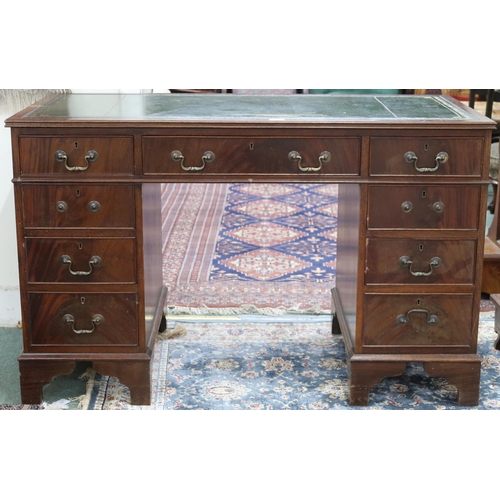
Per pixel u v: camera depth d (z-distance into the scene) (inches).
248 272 185.0
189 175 119.2
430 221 121.9
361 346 126.6
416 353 127.0
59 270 123.9
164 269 186.4
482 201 121.4
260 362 142.7
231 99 139.1
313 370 139.9
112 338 126.2
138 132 117.8
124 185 120.4
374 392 133.3
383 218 121.6
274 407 126.7
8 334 152.6
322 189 257.4
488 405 128.8
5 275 154.7
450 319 125.9
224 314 163.0
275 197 247.4
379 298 124.8
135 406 127.3
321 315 163.6
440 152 119.0
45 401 129.3
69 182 120.1
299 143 118.1
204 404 127.4
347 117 120.4
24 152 119.2
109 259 123.4
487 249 169.2
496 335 154.4
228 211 232.5
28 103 147.8
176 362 142.3
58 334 126.3
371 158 118.9
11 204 150.9
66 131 118.0
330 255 196.5
